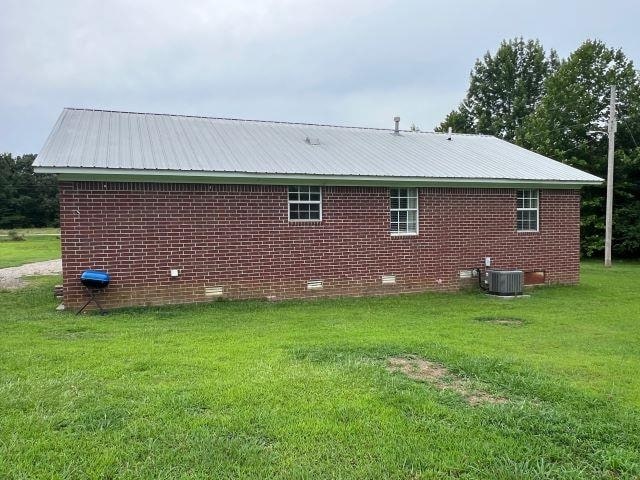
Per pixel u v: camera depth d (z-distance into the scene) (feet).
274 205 36.17
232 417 13.20
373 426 12.85
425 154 45.93
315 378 16.47
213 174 33.17
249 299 35.81
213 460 11.06
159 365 18.08
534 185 43.83
